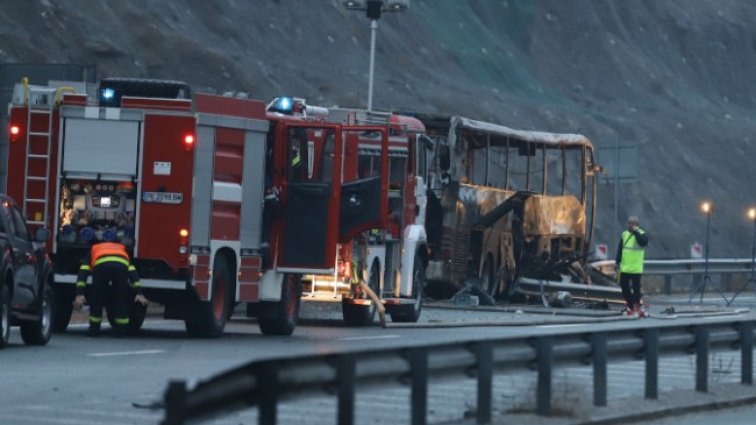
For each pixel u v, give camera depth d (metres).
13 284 60.03
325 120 85.19
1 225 59.66
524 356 39.16
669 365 63.09
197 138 70.00
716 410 46.78
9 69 107.50
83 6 175.12
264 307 76.19
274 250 76.25
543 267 132.25
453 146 116.06
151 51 177.62
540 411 39.75
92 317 69.25
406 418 40.16
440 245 115.44
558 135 138.62
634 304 105.00
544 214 132.62
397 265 91.56
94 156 70.50
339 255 83.81
